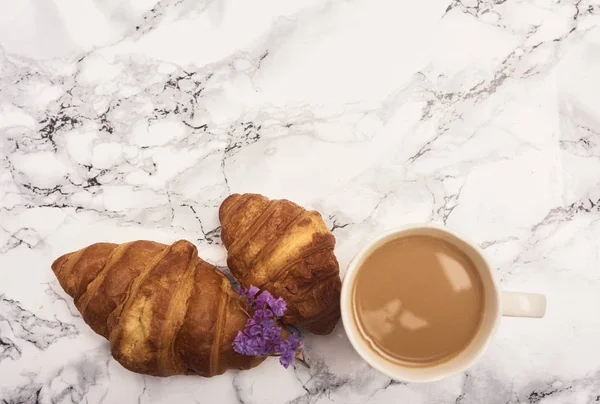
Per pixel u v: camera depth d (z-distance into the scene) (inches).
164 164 21.9
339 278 19.9
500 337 21.4
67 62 22.1
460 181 21.7
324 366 21.2
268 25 22.0
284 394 21.2
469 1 22.1
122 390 21.2
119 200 21.8
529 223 21.6
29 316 21.5
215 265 21.4
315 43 22.0
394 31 22.1
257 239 19.3
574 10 22.0
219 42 22.0
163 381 21.2
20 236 21.7
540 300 18.1
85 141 22.0
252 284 19.4
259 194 20.7
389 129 21.9
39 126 22.0
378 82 22.0
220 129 21.9
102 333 19.8
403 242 18.3
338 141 21.8
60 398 21.2
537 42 22.0
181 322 18.9
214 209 21.7
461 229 21.7
